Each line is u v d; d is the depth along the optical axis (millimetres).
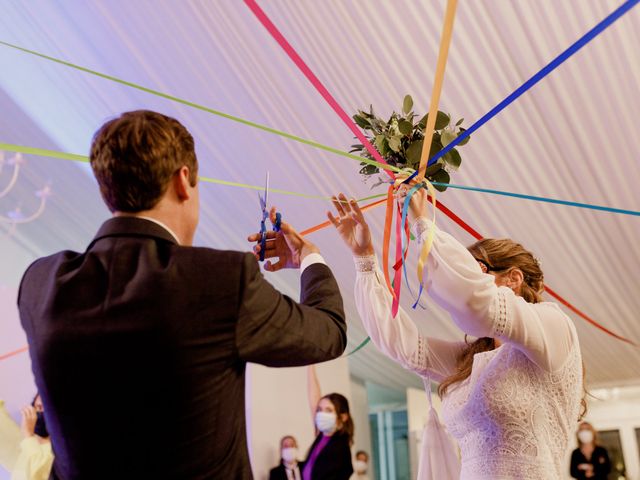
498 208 4895
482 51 3891
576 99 4109
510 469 1572
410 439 7586
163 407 1005
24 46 4621
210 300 1038
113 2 4203
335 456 5457
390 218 1661
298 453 5516
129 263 1070
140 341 1009
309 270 1285
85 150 5277
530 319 1532
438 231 1557
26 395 4895
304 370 5844
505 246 1842
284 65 4160
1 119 5250
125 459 1002
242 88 4395
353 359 7852
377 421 9172
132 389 1006
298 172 4848
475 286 1478
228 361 1043
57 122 5129
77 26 4402
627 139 4301
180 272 1047
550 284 5652
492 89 4074
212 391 1026
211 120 4656
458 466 1826
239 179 5047
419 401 7738
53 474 1061
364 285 1905
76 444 1016
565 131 4309
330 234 5375
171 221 1130
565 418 1621
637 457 7977
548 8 3646
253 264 1093
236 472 1046
